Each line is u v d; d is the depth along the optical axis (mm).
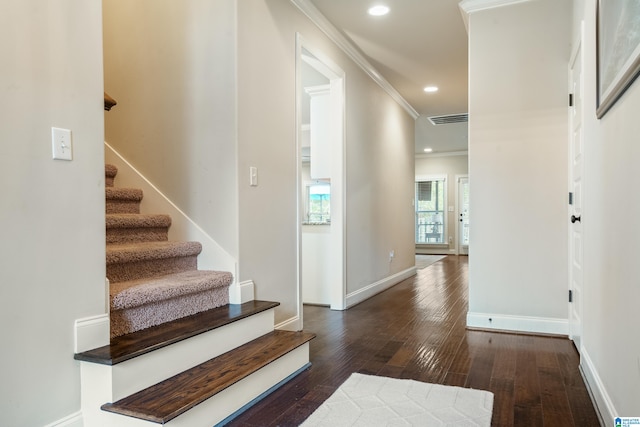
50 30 1652
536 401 2127
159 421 1551
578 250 2904
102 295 1826
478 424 1875
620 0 1582
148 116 2975
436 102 6480
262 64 2932
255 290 2844
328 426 1859
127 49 3041
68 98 1711
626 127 1581
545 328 3354
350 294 4504
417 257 10305
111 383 1664
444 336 3312
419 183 11516
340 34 4070
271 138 3025
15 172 1526
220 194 2738
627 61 1476
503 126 3445
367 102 5000
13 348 1508
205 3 2781
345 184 4363
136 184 3020
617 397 1688
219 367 2070
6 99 1506
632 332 1491
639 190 1415
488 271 3498
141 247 2455
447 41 4258
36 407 1568
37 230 1591
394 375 2473
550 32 3332
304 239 4633
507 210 3439
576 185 3012
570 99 3223
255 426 1870
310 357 2805
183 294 2293
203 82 2789
